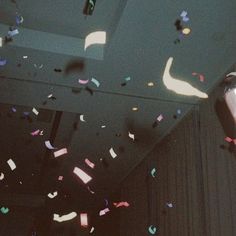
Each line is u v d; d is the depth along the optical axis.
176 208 4.51
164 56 3.67
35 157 6.27
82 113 4.81
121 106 4.60
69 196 7.71
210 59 3.70
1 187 7.52
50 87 4.25
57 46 3.66
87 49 3.73
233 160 3.50
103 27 3.59
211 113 4.03
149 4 3.06
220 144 3.76
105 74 3.97
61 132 5.55
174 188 4.63
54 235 8.29
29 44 3.58
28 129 5.46
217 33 3.36
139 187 5.89
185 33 3.36
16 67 3.90
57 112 5.02
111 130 5.21
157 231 5.00
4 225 7.86
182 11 3.12
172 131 4.91
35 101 4.57
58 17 3.48
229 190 3.51
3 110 4.96
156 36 3.41
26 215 8.02
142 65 3.81
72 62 3.78
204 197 3.96
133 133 5.23
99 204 7.94
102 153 5.85
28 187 7.54
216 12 3.13
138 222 5.73
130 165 6.20
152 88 4.20
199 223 3.95
